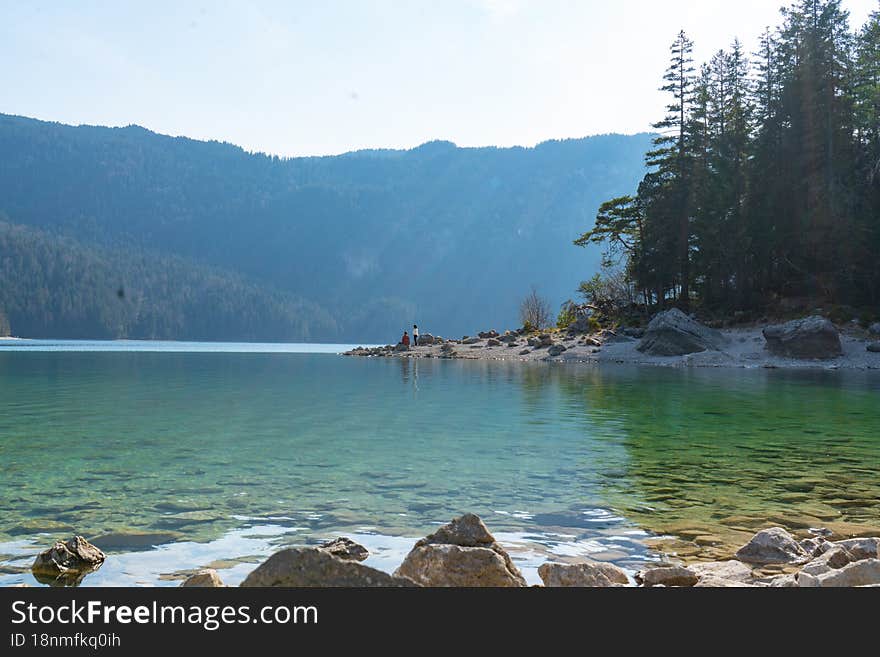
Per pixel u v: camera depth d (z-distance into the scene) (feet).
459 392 83.30
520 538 25.43
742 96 224.33
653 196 226.79
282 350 330.13
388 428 51.62
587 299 265.75
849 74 201.26
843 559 21.68
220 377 110.01
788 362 144.66
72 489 31.63
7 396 74.84
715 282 209.97
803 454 42.29
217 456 39.81
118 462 37.83
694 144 219.61
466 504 29.73
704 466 38.37
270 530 25.88
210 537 25.02
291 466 37.06
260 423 53.98
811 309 177.47
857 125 197.06
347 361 178.70
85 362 158.40
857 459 40.78
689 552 24.22
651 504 30.19
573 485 33.50
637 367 144.36
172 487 32.19
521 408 65.77
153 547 23.93
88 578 21.11
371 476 34.86
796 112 196.24
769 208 191.93
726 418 59.16
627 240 266.36
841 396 79.66
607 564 21.74
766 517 28.43
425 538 21.66
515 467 37.47
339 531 25.84
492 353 195.42
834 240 182.80
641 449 43.50
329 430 50.34
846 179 191.01
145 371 125.18
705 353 156.56
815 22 195.62
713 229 199.52
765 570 22.33
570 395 79.82
